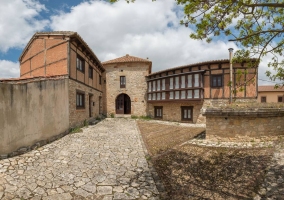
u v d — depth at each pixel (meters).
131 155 6.65
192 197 3.94
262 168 5.01
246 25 4.24
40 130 7.06
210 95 13.54
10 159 5.47
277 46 4.13
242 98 12.84
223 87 13.22
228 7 3.42
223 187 4.29
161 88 16.53
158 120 16.94
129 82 19.03
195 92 13.70
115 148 7.42
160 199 3.89
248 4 3.29
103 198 3.90
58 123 8.41
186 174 5.04
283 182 4.25
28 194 3.90
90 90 13.96
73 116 10.28
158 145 7.93
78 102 11.40
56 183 4.45
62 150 6.76
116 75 19.33
